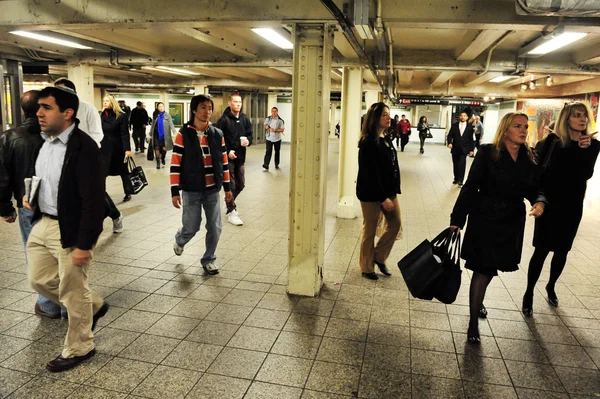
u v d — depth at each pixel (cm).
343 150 730
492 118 2502
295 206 412
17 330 342
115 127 738
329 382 288
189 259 515
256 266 498
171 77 1571
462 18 412
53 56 860
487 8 407
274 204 837
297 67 396
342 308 397
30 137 313
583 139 363
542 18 407
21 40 704
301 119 400
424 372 302
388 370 303
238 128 675
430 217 768
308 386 284
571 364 316
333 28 399
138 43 737
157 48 793
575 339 351
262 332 351
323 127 402
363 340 342
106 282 441
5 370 291
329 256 541
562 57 728
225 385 282
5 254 507
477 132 1527
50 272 304
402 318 380
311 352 323
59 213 278
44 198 289
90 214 278
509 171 323
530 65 734
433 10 413
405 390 282
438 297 332
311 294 420
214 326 358
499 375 300
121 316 371
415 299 420
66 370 293
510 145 326
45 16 431
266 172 1302
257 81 1555
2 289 414
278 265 502
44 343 324
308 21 381
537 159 342
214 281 452
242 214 748
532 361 318
